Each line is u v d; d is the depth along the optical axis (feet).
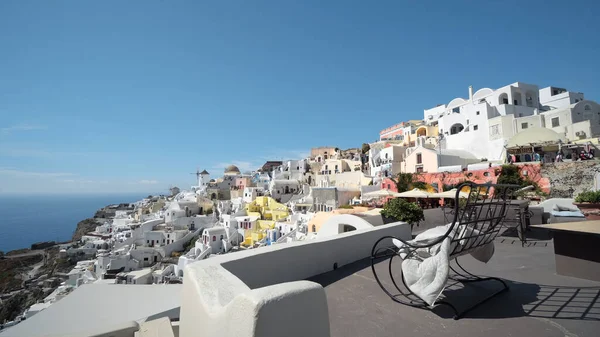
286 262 13.85
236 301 5.57
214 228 152.15
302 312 5.68
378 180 129.59
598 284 13.16
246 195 208.03
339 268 16.58
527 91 132.67
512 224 26.27
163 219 200.34
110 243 181.16
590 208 23.68
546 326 9.57
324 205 127.34
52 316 16.02
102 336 7.90
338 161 182.50
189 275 8.98
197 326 7.41
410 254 11.39
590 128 91.91
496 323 9.91
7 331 14.78
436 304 11.26
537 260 17.87
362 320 10.42
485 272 15.67
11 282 172.45
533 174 68.18
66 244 244.83
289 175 229.86
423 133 157.48
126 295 18.76
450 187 84.53
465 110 125.08
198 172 333.01
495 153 104.27
